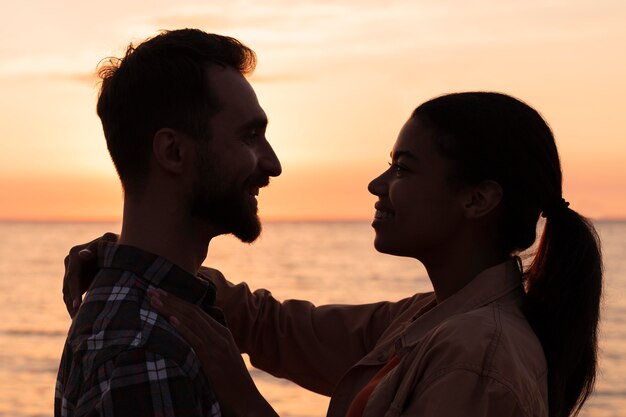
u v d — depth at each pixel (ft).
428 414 6.19
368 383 7.50
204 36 6.93
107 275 6.56
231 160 6.77
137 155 6.72
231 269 208.44
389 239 7.46
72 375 6.29
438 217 7.25
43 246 363.35
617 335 90.17
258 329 8.87
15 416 53.67
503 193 7.14
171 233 6.74
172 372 5.98
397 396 6.57
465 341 6.34
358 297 144.66
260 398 6.61
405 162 7.34
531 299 7.17
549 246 7.21
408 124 7.45
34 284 169.17
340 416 7.73
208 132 6.71
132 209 6.79
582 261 7.08
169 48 6.80
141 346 5.99
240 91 6.87
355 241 409.69
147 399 5.84
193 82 6.70
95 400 5.92
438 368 6.35
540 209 7.24
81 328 6.39
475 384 6.16
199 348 6.33
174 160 6.68
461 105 7.22
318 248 337.31
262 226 7.11
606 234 460.55
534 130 7.20
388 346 7.70
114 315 6.22
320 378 8.82
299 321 8.84
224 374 6.44
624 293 130.11
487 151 7.09
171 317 6.27
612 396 60.23
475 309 6.93
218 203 6.75
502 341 6.34
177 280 6.59
